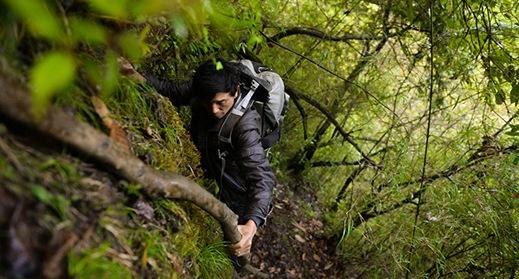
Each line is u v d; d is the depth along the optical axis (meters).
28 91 1.00
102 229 1.24
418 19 3.47
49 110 1.04
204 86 2.17
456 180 3.72
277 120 2.54
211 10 1.28
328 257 5.14
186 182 1.61
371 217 4.51
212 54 2.68
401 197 4.11
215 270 2.25
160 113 2.19
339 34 4.23
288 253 4.79
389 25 3.80
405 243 3.88
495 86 3.20
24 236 1.00
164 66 2.64
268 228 4.88
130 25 1.54
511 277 3.74
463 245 4.06
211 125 2.39
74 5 1.17
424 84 3.76
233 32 2.29
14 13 1.09
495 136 3.68
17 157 1.09
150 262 1.38
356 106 4.93
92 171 1.30
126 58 1.88
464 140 3.83
